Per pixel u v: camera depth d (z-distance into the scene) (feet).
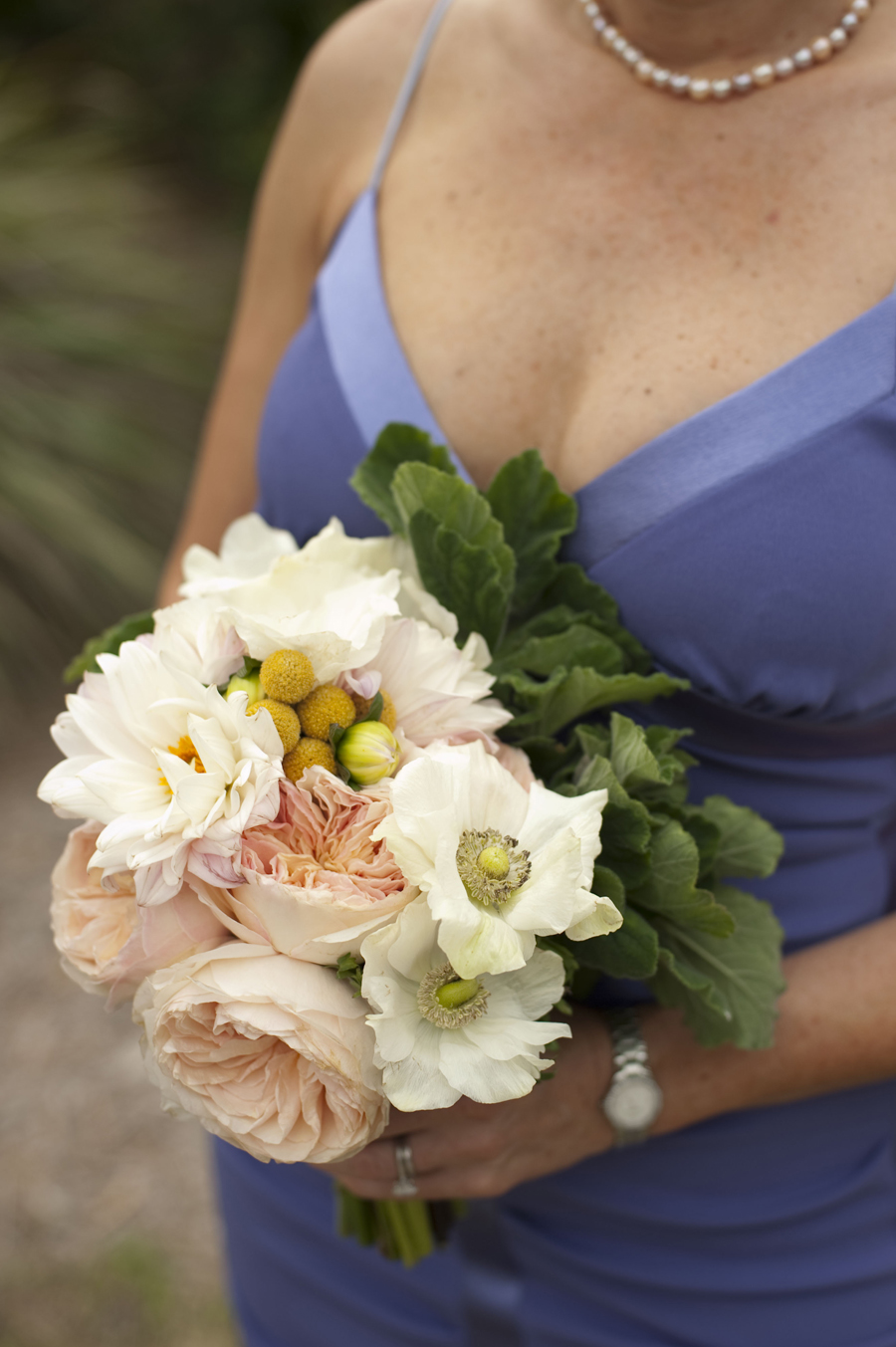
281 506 2.88
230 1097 2.18
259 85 14.10
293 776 2.15
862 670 2.51
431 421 2.68
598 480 2.55
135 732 2.15
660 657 2.57
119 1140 5.86
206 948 2.17
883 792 2.75
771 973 2.44
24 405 9.45
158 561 9.64
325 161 3.01
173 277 10.88
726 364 2.52
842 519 2.44
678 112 2.62
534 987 2.14
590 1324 2.92
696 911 2.32
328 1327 3.16
